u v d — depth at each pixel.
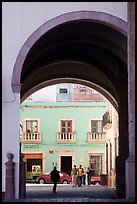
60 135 45.12
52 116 45.38
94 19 16.59
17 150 16.06
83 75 25.23
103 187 32.38
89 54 22.95
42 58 22.80
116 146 31.03
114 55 22.44
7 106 16.25
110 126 35.03
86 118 45.31
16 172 15.92
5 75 16.36
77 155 45.03
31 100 48.03
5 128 16.14
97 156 44.97
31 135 45.06
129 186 14.45
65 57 23.08
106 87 25.17
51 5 16.64
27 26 16.58
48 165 45.00
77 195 22.44
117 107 24.39
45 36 17.91
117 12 16.62
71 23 16.95
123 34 17.03
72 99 48.50
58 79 25.91
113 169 32.06
